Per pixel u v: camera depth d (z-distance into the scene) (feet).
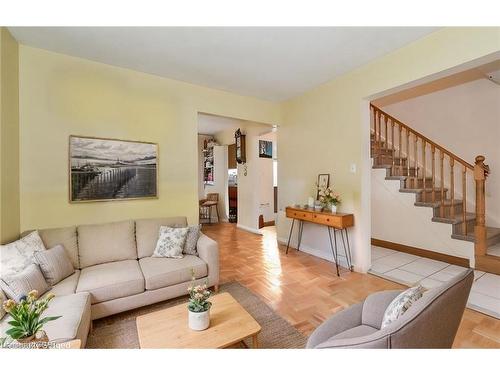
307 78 11.27
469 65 7.25
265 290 8.81
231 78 11.14
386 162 14.40
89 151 9.25
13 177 7.67
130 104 10.10
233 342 4.57
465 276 3.58
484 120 12.18
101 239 8.39
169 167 11.02
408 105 15.05
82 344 5.06
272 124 14.60
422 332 2.83
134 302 7.12
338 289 8.85
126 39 7.98
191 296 5.22
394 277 9.61
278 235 15.64
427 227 11.78
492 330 6.24
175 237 8.99
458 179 13.08
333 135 11.57
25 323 3.59
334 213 10.86
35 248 6.89
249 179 19.11
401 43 8.39
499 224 11.80
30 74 8.30
